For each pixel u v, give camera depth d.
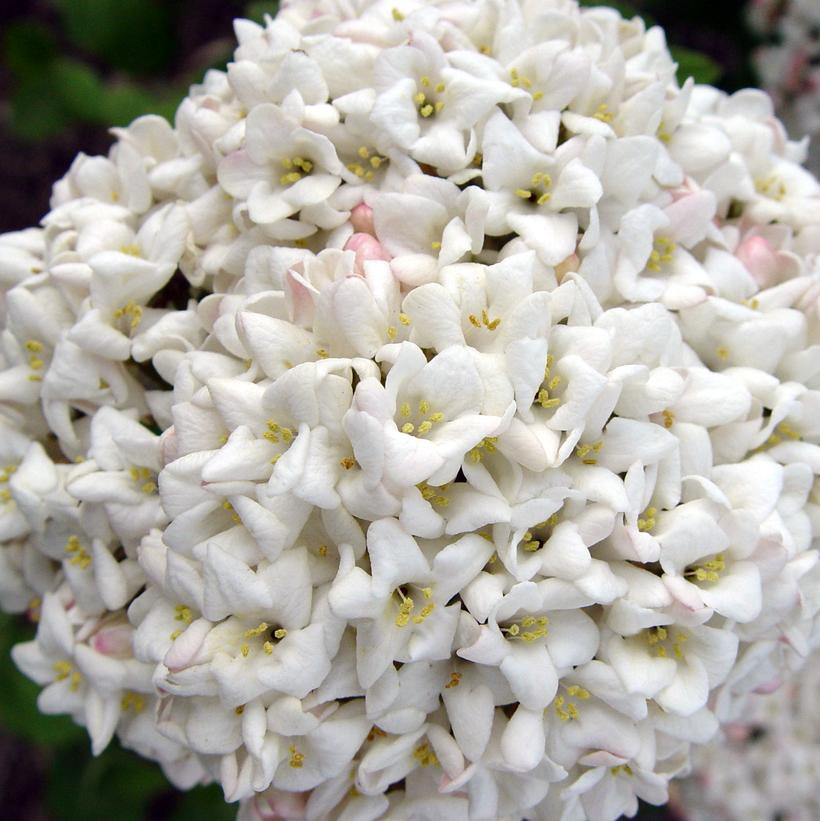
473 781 0.11
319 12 0.14
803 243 0.14
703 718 0.12
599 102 0.13
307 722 0.11
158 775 0.20
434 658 0.11
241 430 0.11
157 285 0.13
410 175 0.12
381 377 0.11
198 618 0.11
